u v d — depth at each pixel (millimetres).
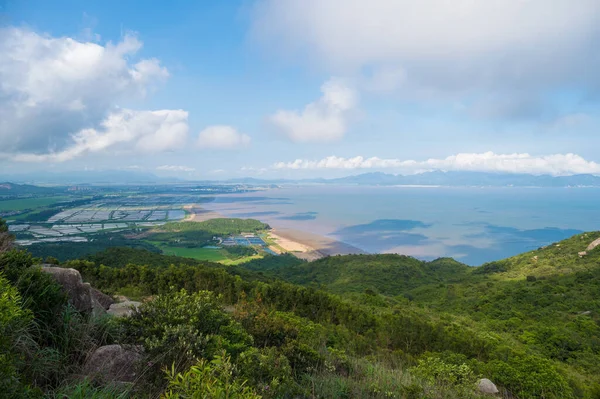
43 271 5590
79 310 5699
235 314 9266
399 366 11711
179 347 4895
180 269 24891
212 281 23406
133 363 4738
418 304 52562
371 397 6508
